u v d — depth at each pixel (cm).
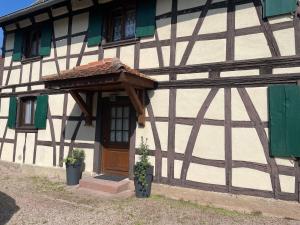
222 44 614
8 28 1073
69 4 871
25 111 999
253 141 562
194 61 645
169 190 637
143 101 698
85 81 666
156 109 680
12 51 1058
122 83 628
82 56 843
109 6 798
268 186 539
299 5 547
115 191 661
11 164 972
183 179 628
